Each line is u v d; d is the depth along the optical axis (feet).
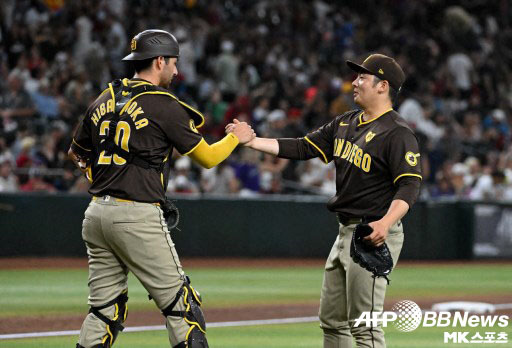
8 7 228.63
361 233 59.82
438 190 225.35
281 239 196.34
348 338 65.72
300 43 293.43
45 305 115.34
